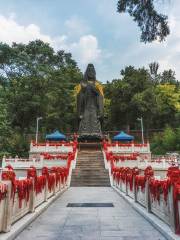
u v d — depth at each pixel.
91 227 10.10
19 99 59.38
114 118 69.06
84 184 29.27
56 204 16.00
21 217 10.62
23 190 10.62
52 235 8.93
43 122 65.88
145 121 67.62
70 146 43.62
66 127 68.38
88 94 50.25
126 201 16.84
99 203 16.44
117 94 66.25
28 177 12.37
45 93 61.75
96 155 39.41
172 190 8.51
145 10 11.54
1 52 61.78
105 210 13.88
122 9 11.77
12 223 9.47
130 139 53.44
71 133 68.62
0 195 7.98
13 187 8.97
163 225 9.42
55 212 13.27
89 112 50.00
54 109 66.12
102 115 50.41
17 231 8.79
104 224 10.59
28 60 63.12
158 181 10.62
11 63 62.19
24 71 62.66
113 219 11.55
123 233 9.20
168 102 70.25
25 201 11.16
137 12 11.66
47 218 11.77
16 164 35.19
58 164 34.94
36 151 43.44
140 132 70.06
